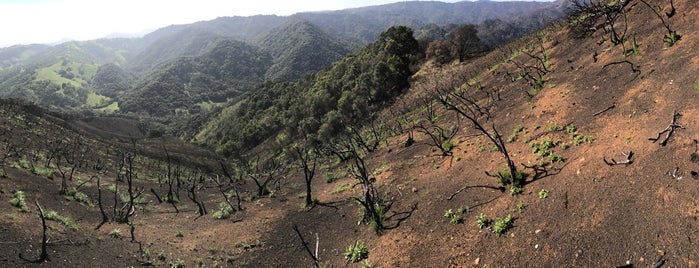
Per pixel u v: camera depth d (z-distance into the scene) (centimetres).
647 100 1144
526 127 1535
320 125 6500
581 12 2412
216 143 12862
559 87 1712
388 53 6831
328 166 2939
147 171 4538
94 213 1962
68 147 4500
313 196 2153
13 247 1237
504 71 2773
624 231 788
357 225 1496
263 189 2538
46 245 1304
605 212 856
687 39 1309
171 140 11650
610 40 1847
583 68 1759
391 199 1584
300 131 7075
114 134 12219
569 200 959
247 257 1473
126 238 1577
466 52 5381
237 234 1720
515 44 3784
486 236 1038
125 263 1325
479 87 2728
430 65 5709
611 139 1089
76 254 1316
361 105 5566
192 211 2292
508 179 1198
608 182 929
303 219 1758
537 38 3084
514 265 896
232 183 3300
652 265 691
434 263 1056
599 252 786
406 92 5316
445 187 1445
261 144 9275
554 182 1062
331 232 1531
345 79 7831
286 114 9281
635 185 869
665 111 1034
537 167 1178
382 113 4994
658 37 1505
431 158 1842
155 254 1438
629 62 1385
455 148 1770
